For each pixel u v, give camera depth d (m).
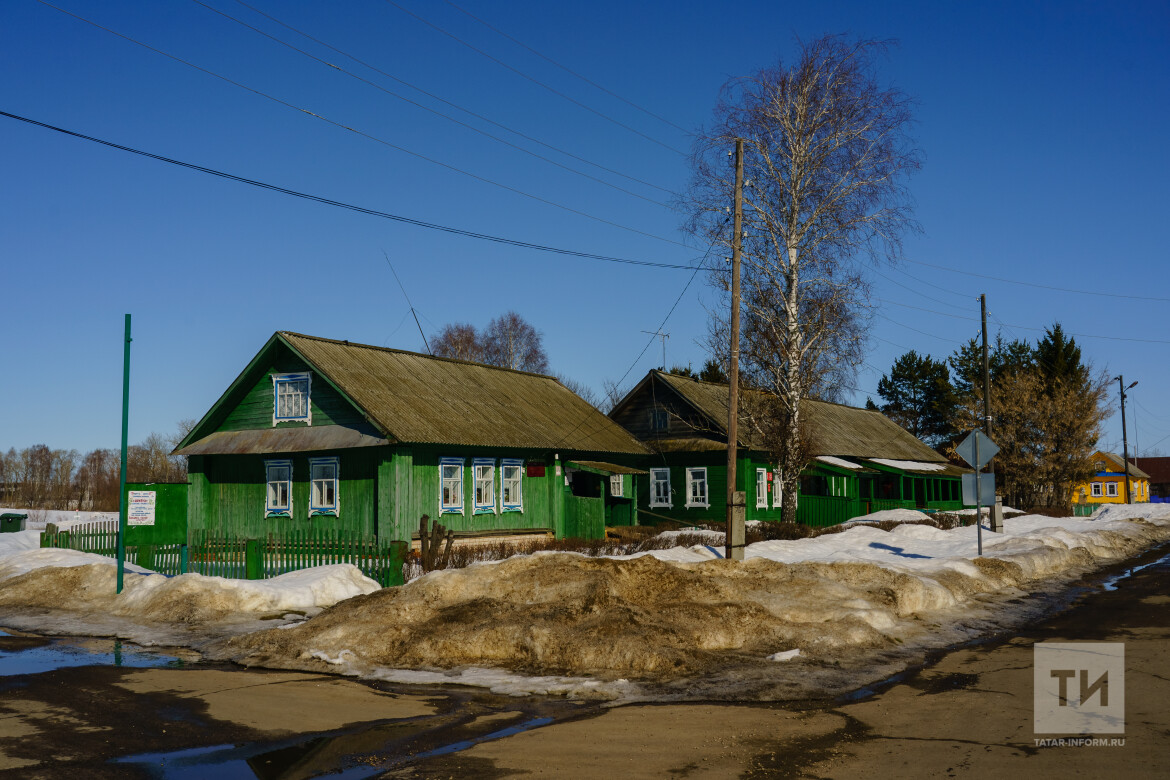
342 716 8.90
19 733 8.25
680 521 34.69
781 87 31.89
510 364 65.94
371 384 27.31
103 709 9.16
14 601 17.02
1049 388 62.06
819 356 32.44
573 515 31.72
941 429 74.44
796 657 11.38
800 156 31.61
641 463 41.00
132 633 13.96
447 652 11.62
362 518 26.28
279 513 28.03
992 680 10.20
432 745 7.87
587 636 11.55
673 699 9.48
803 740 7.84
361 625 12.50
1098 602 16.78
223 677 10.77
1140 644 12.25
